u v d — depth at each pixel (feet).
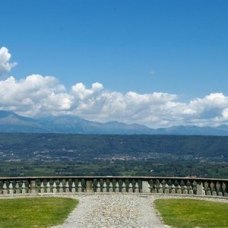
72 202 137.59
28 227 93.40
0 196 154.81
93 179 165.27
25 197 152.05
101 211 117.80
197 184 157.99
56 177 163.94
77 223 98.17
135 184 164.96
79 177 164.76
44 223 98.43
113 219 103.76
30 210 119.24
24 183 161.38
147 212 115.96
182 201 140.67
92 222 99.45
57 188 163.63
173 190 161.79
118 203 135.85
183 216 108.88
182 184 160.56
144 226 93.91
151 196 156.25
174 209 121.70
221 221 101.50
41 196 155.53
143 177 164.45
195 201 140.77
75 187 164.76
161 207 126.00
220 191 153.07
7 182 159.63
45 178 163.22
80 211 117.80
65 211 117.50
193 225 96.02
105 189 165.37
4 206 127.65
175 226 94.53
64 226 94.38
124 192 164.76
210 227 93.86
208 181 155.84
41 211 117.29
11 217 107.14
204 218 105.81
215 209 121.70
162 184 163.12
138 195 159.33
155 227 92.84
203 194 156.76
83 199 146.51
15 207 125.49
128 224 96.37
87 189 164.96
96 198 149.48
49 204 132.05
